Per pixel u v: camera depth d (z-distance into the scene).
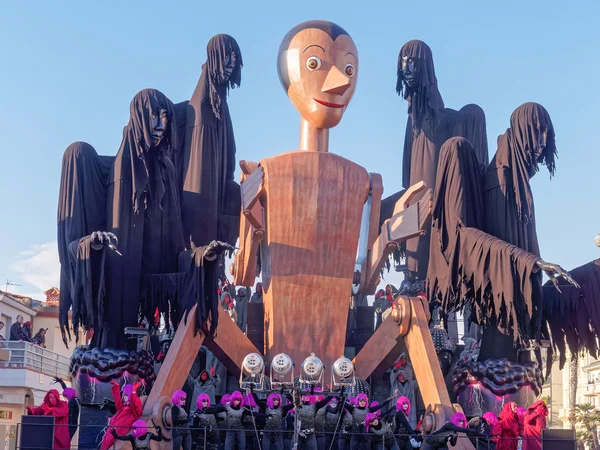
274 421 18.45
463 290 23.33
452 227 23.66
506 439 18.91
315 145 24.11
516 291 21.98
